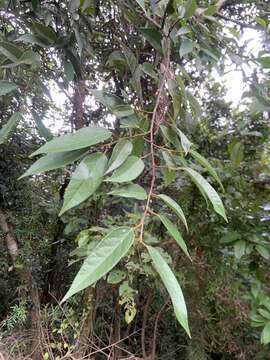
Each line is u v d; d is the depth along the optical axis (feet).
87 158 1.53
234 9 4.74
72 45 2.82
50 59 3.64
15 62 2.31
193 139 5.74
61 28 3.23
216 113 6.90
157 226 4.27
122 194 1.56
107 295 5.42
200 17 2.70
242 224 4.37
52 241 6.58
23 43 3.19
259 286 4.39
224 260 5.16
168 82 2.15
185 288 5.33
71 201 1.45
